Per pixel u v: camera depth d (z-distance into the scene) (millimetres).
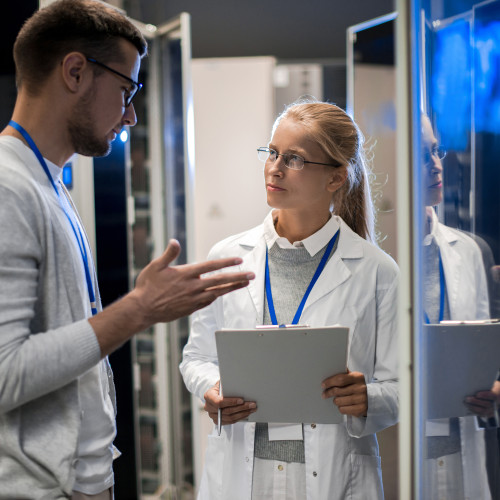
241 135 4527
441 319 1110
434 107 1120
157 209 2734
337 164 1587
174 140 2670
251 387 1378
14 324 989
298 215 1633
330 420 1433
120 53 1198
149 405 2850
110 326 1037
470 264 1187
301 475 1512
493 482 1215
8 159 1085
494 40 1212
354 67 2912
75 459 1100
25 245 1027
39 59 1142
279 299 1619
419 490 1036
